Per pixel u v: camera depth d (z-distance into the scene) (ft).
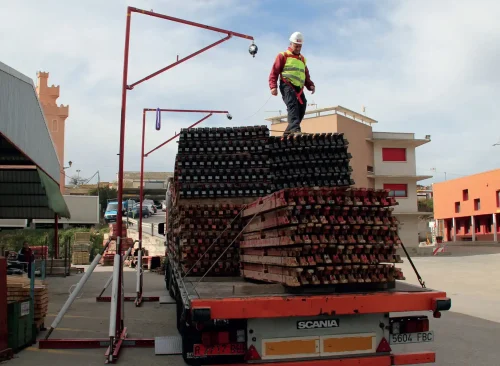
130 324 36.55
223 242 26.76
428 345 29.30
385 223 19.03
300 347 18.11
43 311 34.04
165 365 25.25
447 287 59.77
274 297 17.56
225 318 17.03
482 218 181.37
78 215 150.61
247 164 28.07
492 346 29.07
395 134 151.23
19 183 73.77
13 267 67.62
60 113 197.67
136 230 128.36
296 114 31.58
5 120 40.52
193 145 28.19
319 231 18.33
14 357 26.94
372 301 18.12
